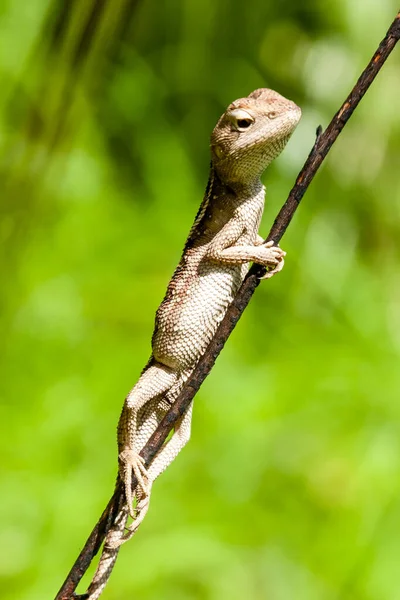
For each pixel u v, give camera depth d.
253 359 0.94
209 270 0.76
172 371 0.76
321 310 0.96
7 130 0.92
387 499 0.87
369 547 0.86
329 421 0.90
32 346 0.92
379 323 0.95
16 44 0.93
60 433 0.89
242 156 0.75
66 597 0.73
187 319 0.75
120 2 0.85
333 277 0.96
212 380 0.91
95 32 0.86
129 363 0.92
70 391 0.91
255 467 0.88
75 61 0.89
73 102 0.92
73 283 0.95
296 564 0.85
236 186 0.76
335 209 1.00
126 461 0.74
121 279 0.95
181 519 0.86
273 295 0.96
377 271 0.99
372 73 0.72
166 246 0.97
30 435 0.89
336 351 0.94
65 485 0.87
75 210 0.97
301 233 0.97
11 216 0.91
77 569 0.73
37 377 0.91
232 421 0.90
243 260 0.74
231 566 0.85
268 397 0.91
